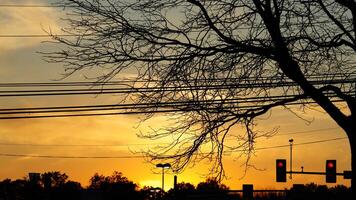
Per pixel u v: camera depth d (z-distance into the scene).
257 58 14.69
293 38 14.79
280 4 14.40
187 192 57.47
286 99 15.12
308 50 14.84
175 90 14.46
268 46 14.51
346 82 15.56
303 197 68.00
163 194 62.19
